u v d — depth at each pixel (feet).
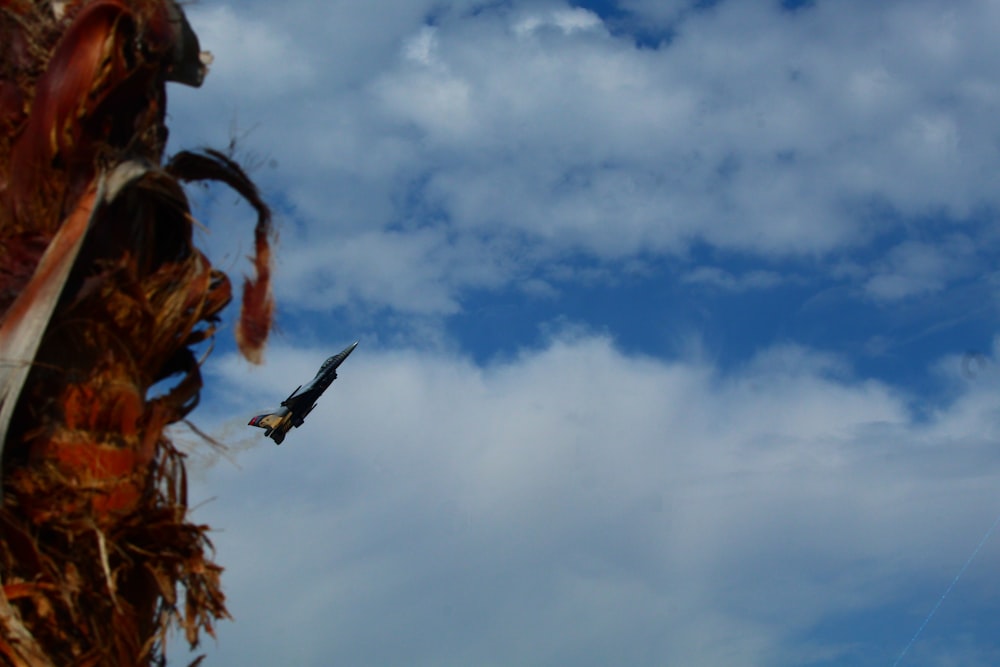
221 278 16.48
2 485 13.66
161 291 15.46
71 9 16.12
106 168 14.69
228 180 16.80
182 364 16.24
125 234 15.12
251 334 16.39
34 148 14.74
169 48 15.71
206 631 15.34
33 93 15.53
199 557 15.15
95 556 14.29
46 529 14.15
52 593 13.91
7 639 13.21
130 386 14.97
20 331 13.70
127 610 14.51
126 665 14.47
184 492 15.92
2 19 15.78
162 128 16.25
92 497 14.26
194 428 16.26
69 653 13.99
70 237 14.17
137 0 15.42
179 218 15.85
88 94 14.76
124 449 14.80
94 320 14.65
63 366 14.38
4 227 14.75
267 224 16.92
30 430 14.12
